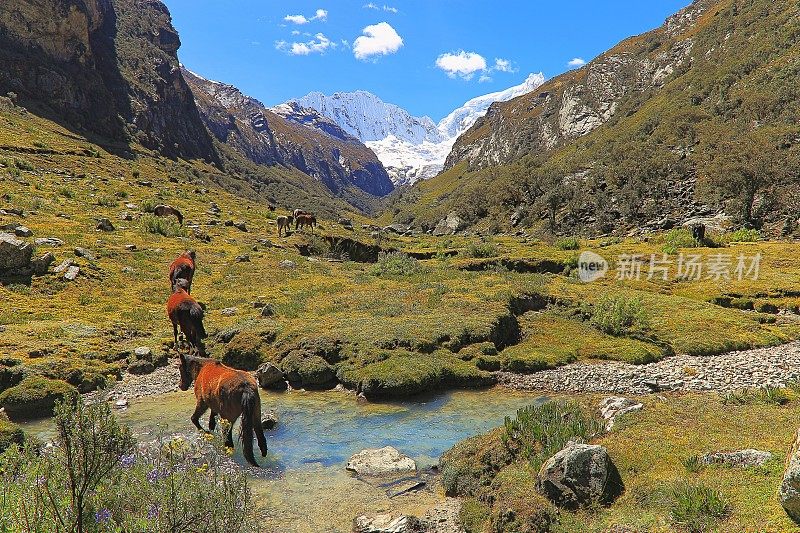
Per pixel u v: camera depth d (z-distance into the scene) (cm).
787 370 2098
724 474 826
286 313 2733
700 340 2567
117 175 9019
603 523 802
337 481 1170
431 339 2256
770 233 8875
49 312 2466
